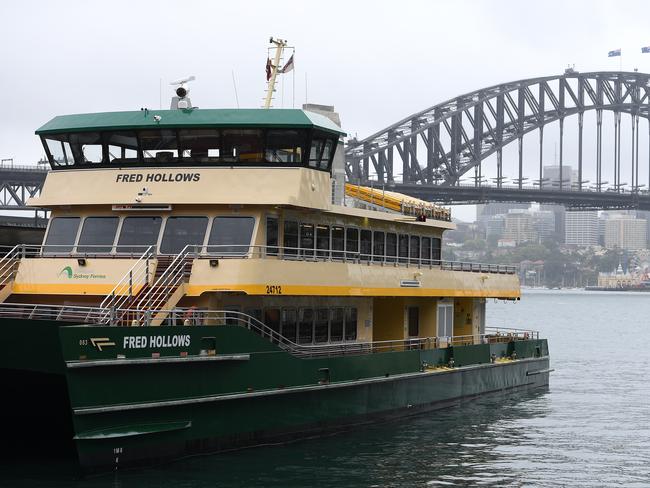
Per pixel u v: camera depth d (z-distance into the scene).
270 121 28.59
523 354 45.06
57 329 24.17
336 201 32.94
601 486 26.83
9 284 29.09
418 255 38.09
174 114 29.09
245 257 27.94
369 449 29.66
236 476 25.44
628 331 118.69
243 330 27.05
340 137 31.02
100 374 23.89
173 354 25.27
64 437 29.30
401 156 196.00
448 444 31.30
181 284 27.36
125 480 24.47
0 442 29.05
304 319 31.09
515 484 26.72
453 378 37.72
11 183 136.00
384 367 33.00
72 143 30.03
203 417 26.28
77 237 29.89
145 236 29.17
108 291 27.84
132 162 29.52
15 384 27.45
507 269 44.69
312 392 29.56
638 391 49.03
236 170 28.75
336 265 30.67
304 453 28.47
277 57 35.25
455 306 42.31
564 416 38.75
